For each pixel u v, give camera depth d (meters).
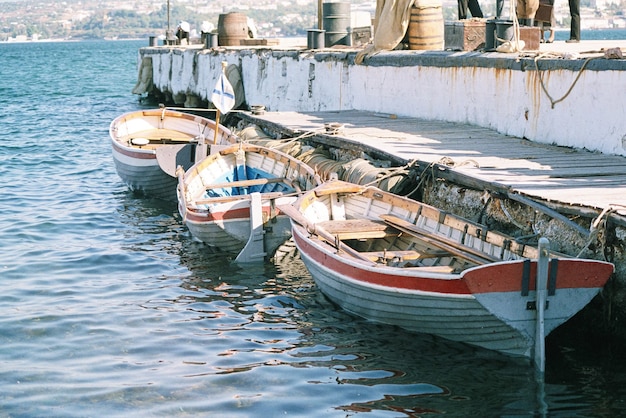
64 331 11.55
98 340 11.23
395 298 10.64
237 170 17.56
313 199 13.87
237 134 20.98
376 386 9.70
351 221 12.99
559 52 16.52
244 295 12.92
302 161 17.42
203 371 10.18
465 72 18.02
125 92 55.16
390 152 15.11
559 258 9.55
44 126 35.78
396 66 20.50
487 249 11.31
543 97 15.61
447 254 11.57
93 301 12.80
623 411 9.03
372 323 11.58
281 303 12.53
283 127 19.64
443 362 10.27
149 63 46.69
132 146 21.08
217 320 11.91
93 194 20.84
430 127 18.22
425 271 10.25
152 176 19.41
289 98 26.25
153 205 19.47
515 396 9.39
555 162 13.67
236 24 36.06
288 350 10.77
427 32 21.31
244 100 30.02
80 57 128.75
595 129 14.43
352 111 22.17
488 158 14.20
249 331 11.45
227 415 9.06
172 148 18.59
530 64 15.84
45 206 19.52
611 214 10.16
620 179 12.26
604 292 10.28
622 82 13.73
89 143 30.23
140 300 12.80
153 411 9.18
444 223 12.11
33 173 24.08
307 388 9.67
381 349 10.72
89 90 57.41
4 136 32.38
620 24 159.62
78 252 15.47
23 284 13.66
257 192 15.93
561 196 11.11
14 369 10.32
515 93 16.44
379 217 13.14
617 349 10.25
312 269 12.29
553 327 9.80
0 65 101.81
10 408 9.32
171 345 11.02
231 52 31.11
